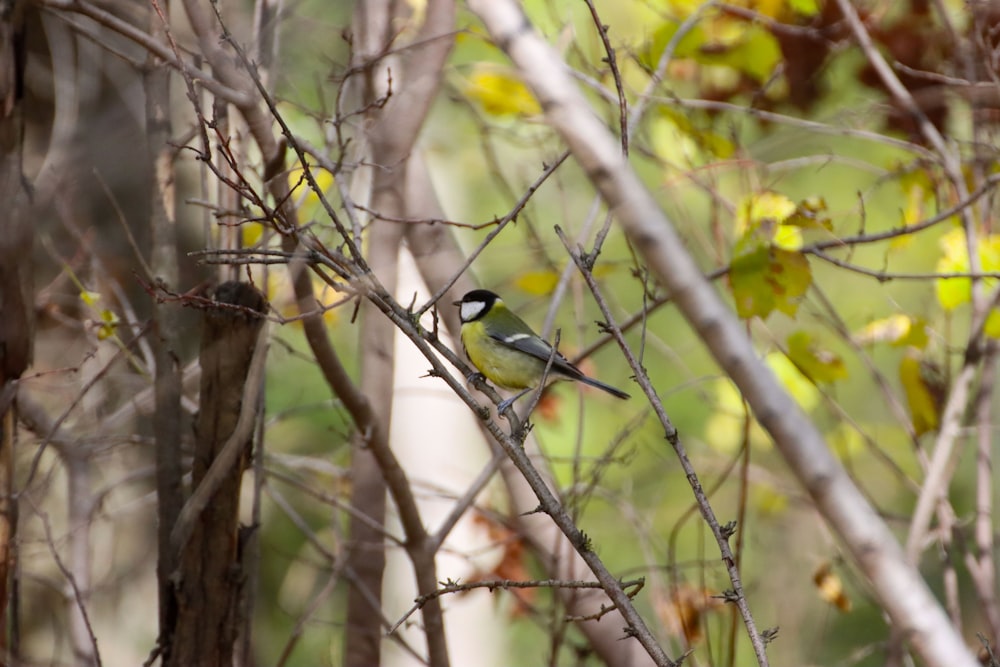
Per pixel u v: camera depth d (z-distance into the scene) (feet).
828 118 38.14
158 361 28.89
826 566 36.63
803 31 37.06
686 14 37.68
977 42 34.99
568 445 60.64
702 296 19.16
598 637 32.71
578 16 45.80
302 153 21.01
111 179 30.07
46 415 35.65
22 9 27.17
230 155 23.30
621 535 58.34
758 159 35.47
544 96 21.33
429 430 51.70
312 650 51.37
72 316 40.78
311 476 46.91
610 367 66.64
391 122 30.99
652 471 56.13
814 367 34.91
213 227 32.96
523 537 36.83
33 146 34.60
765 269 30.89
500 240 58.70
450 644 56.54
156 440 28.60
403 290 40.27
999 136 38.04
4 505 28.07
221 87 25.16
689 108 40.22
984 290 36.01
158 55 25.18
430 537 31.14
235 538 25.52
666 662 18.72
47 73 34.60
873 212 52.16
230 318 24.86
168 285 28.71
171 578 25.61
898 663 32.58
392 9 32.71
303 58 34.35
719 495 57.82
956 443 36.32
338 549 37.37
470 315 35.19
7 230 27.37
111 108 33.40
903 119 38.17
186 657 25.40
